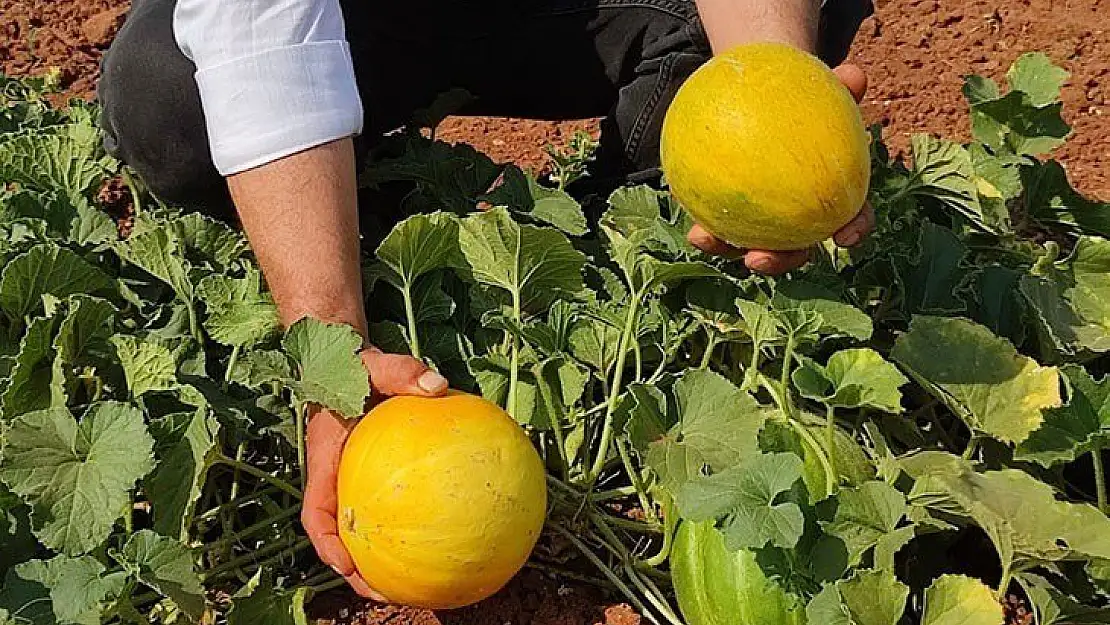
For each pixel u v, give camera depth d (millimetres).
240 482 1197
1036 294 1197
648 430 1061
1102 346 1176
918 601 1091
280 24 1056
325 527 993
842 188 980
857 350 1072
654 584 1102
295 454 1200
